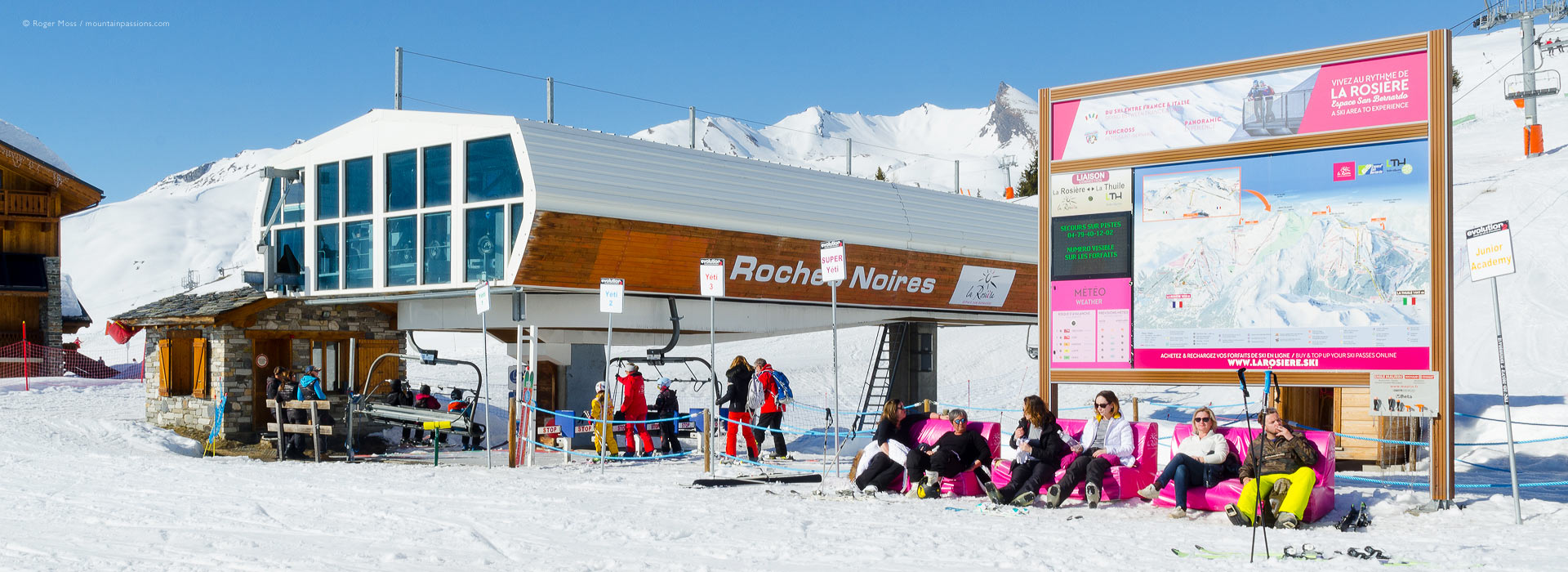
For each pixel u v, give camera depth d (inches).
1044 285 501.0
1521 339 1150.3
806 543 322.0
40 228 1485.0
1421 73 424.2
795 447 751.1
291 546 320.8
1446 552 304.2
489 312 774.5
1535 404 711.1
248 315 815.7
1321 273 441.7
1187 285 468.1
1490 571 275.3
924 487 447.5
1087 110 494.0
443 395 1124.5
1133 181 481.4
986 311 1047.0
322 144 800.9
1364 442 630.5
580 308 759.1
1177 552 303.9
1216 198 464.1
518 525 358.3
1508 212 1710.1
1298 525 361.1
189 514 389.4
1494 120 3125.0
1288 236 449.4
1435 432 410.9
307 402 684.7
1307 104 446.9
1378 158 432.1
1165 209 474.0
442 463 660.7
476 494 438.9
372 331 882.1
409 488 464.1
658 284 765.3
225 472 538.0
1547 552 306.0
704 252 777.6
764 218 807.1
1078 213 493.7
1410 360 423.2
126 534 346.3
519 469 590.2
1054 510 407.8
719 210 776.3
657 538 332.5
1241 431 421.7
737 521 367.2
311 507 404.8
